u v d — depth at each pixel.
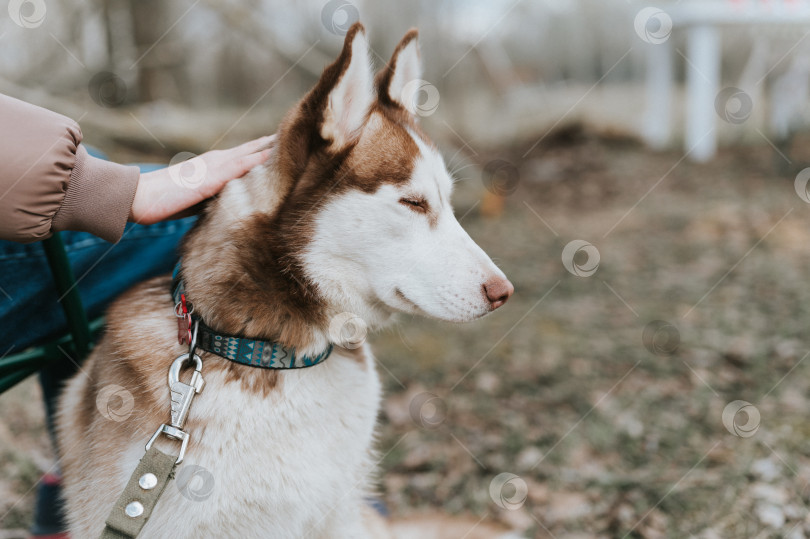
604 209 7.39
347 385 1.70
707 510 2.24
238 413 1.51
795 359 3.41
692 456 2.62
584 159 9.79
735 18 8.82
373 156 1.68
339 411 1.66
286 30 7.80
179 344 1.55
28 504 2.43
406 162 1.71
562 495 2.45
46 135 1.34
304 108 1.64
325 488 1.61
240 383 1.53
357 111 1.66
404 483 2.60
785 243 5.57
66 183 1.38
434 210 1.74
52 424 2.08
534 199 8.01
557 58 19.47
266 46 7.72
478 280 1.69
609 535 2.20
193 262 1.59
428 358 3.83
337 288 1.67
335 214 1.64
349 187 1.65
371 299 1.73
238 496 1.49
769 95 9.32
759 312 4.16
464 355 3.85
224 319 1.54
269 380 1.55
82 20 7.55
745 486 2.33
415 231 1.70
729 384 3.23
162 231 1.96
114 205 1.45
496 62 13.12
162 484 1.37
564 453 2.75
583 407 3.14
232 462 1.49
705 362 3.51
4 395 3.32
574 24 19.47
